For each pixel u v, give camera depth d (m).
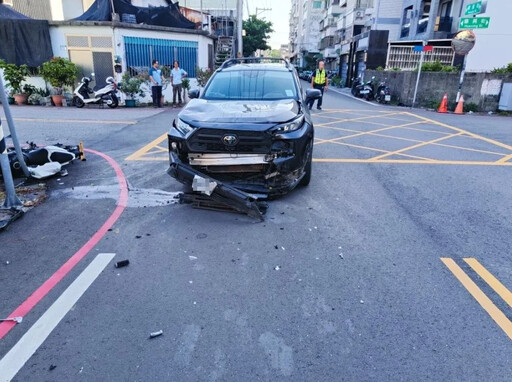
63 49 16.23
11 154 5.89
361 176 6.45
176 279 3.38
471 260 3.77
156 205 5.00
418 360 2.51
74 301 3.07
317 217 4.71
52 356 2.52
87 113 13.43
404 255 3.85
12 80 15.49
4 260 3.67
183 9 27.97
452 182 6.20
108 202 5.09
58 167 6.06
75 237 4.13
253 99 5.73
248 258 3.74
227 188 4.60
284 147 4.69
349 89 32.69
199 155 4.74
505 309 3.04
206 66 19.19
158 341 2.65
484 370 2.43
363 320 2.88
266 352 2.56
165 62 17.47
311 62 68.25
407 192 5.69
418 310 3.01
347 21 43.97
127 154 7.58
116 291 3.20
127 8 17.09
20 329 2.76
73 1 20.61
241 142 4.59
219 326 2.80
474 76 16.23
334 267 3.61
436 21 25.23
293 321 2.86
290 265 3.63
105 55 16.17
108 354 2.54
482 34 18.16
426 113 15.48
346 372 2.41
